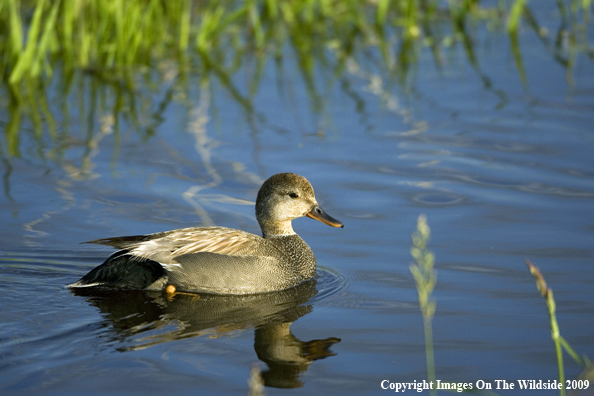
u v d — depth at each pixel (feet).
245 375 28.19
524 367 28.86
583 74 66.59
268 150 53.62
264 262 37.96
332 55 74.54
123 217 44.06
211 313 34.35
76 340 30.66
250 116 60.03
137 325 32.50
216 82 67.87
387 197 46.80
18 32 64.69
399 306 34.55
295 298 36.40
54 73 69.46
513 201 45.62
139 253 36.22
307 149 53.78
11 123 58.95
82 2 68.18
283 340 31.30
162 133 56.80
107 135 56.54
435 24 82.58
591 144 52.90
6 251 39.81
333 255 40.60
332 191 47.57
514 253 39.55
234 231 39.52
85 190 47.44
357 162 51.57
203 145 54.54
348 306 34.81
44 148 54.08
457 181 48.57
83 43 69.62
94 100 63.57
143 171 50.37
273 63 72.43
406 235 42.22
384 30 81.00
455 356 29.78
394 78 68.23
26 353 29.43
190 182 48.88
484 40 77.05
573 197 45.80
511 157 51.67
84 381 27.40
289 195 40.57
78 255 39.88
